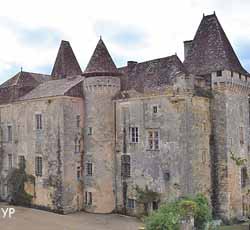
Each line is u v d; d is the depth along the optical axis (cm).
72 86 5412
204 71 5169
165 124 4803
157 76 5147
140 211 4947
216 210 4972
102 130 5259
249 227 4675
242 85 5253
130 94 5153
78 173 5375
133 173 5069
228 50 5306
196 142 4794
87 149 5362
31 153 5700
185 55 5906
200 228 3981
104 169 5231
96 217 4991
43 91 5797
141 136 5009
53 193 5312
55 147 5338
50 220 4800
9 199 5944
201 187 4812
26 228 4412
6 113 6194
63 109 5275
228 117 4991
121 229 4397
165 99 4819
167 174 4756
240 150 5200
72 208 5259
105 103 5281
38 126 5612
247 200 5272
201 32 5488
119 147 5228
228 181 4931
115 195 5247
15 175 5812
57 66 6869
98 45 5425
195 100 4834
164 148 4803
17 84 6222
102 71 5266
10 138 6112
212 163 5003
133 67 5650
